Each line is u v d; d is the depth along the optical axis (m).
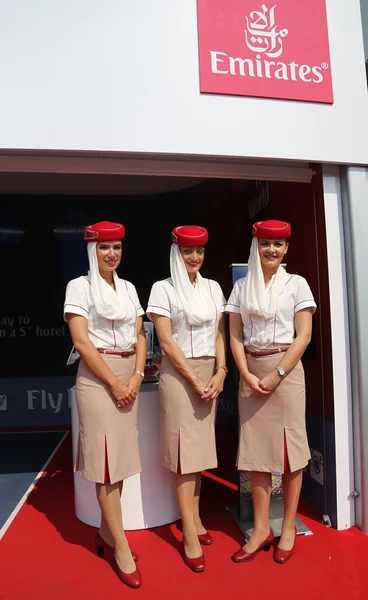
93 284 2.22
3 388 5.11
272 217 3.50
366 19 2.88
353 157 2.61
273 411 2.29
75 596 2.02
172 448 2.28
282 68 2.54
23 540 2.53
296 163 2.73
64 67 2.34
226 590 2.05
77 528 2.67
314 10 2.62
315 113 2.58
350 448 2.63
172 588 2.07
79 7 2.36
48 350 5.16
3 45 2.30
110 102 2.36
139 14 2.41
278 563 2.26
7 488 3.31
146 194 5.34
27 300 5.14
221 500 3.05
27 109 2.30
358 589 2.05
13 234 5.14
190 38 2.45
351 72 2.65
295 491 2.34
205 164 2.68
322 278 2.73
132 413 2.27
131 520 2.60
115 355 2.23
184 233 2.30
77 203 5.25
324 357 2.74
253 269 2.32
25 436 4.72
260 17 2.54
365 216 2.64
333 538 2.51
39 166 2.53
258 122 2.51
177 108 2.42
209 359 2.35
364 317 2.60
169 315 2.33
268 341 2.29
